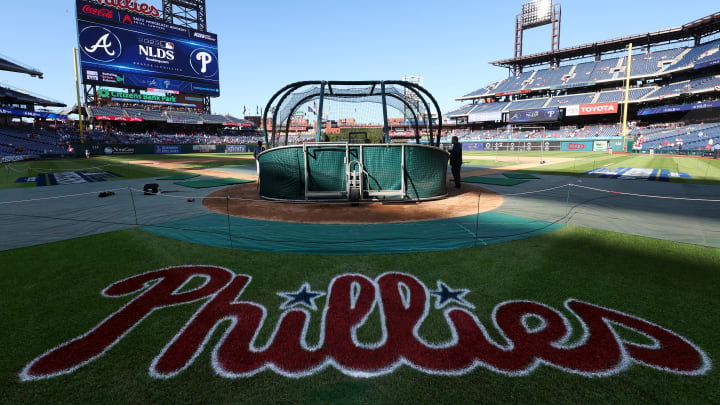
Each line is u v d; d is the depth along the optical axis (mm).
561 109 49562
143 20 45031
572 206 7820
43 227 6102
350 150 8117
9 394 2100
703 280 3639
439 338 2662
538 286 3551
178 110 59531
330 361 2402
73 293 3473
